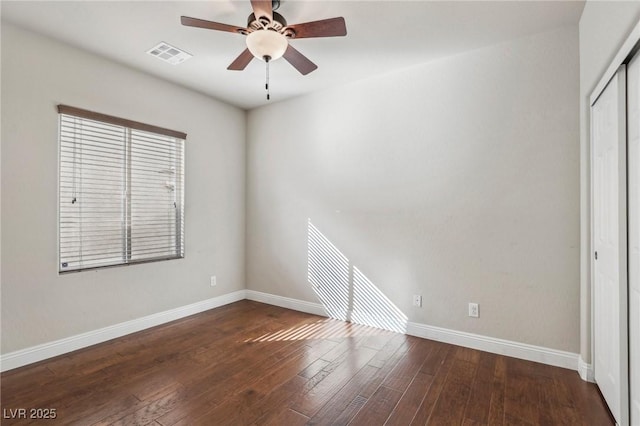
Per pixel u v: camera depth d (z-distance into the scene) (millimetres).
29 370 2377
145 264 3230
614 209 1755
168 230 3475
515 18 2297
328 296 3617
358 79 3365
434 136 2932
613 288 1785
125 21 2359
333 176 3574
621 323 1681
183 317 3576
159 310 3352
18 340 2424
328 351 2719
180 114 3529
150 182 3299
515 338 2584
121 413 1888
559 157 2410
